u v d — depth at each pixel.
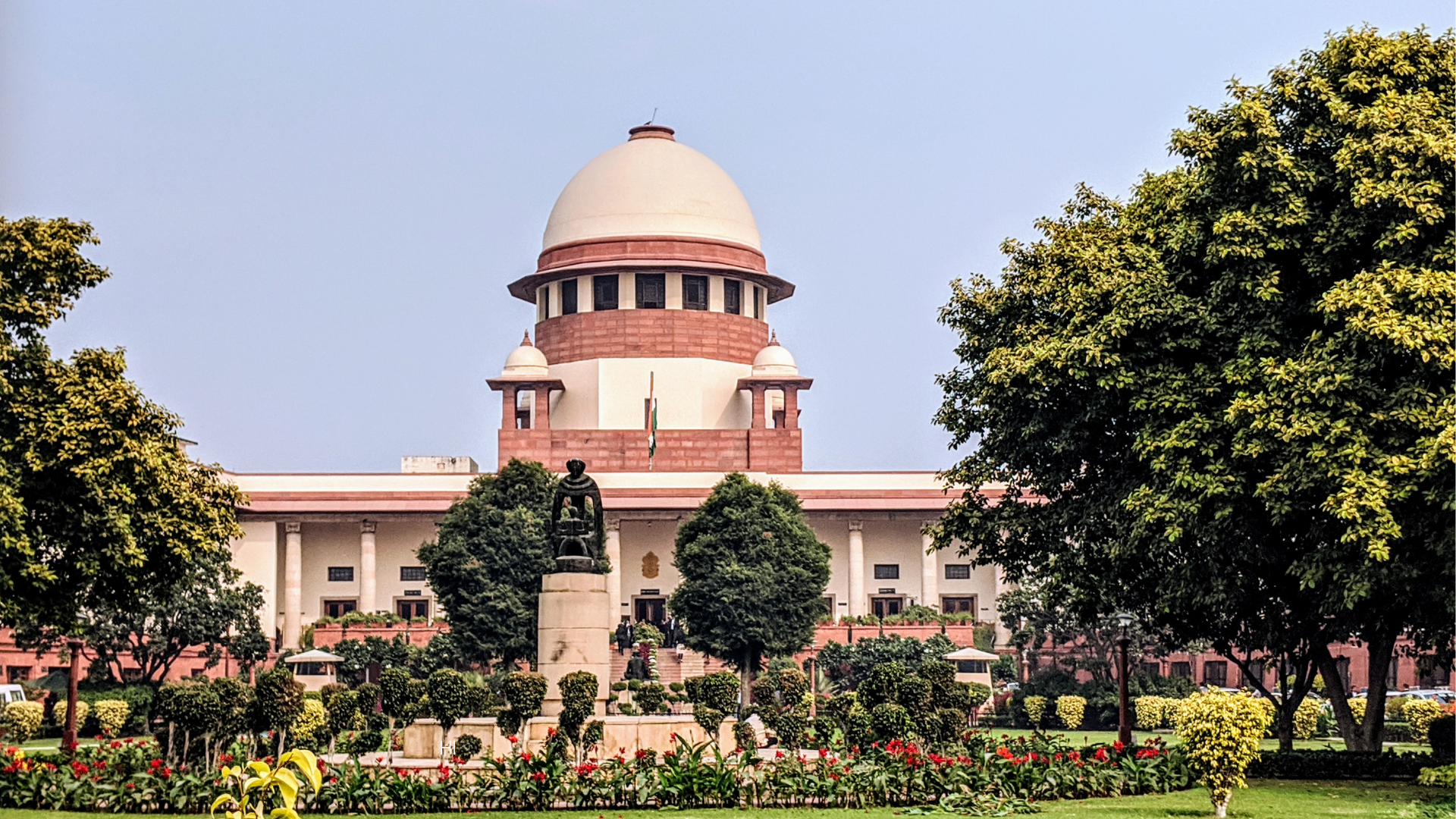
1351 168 29.16
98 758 28.23
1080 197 37.12
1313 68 31.33
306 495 89.56
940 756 26.20
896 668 30.86
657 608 91.75
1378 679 32.53
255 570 89.00
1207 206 31.36
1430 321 27.30
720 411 93.62
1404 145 28.55
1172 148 31.95
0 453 31.25
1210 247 30.30
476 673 69.31
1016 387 32.56
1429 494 26.61
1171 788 27.94
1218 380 30.19
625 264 93.12
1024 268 35.62
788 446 91.75
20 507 30.03
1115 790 27.16
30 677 71.38
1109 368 31.00
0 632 70.75
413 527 92.56
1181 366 31.09
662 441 91.88
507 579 70.19
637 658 64.88
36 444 31.33
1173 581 31.42
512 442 91.75
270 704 27.25
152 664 71.38
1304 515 29.73
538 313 97.62
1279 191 29.92
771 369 93.12
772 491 72.62
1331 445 27.78
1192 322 30.50
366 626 79.31
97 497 31.52
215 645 72.19
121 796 25.12
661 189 95.12
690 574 69.81
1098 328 30.84
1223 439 29.67
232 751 27.44
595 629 33.50
